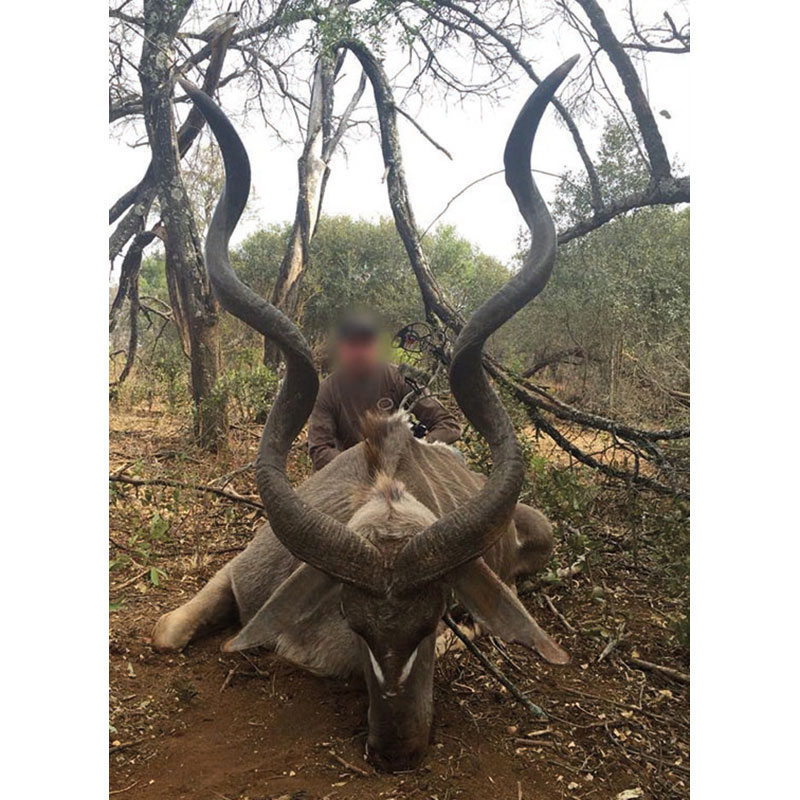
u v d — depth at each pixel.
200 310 8.28
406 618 2.60
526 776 2.92
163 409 10.65
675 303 10.13
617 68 7.16
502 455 2.82
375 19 7.89
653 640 4.18
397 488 3.09
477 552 2.62
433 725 3.15
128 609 4.19
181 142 10.83
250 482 6.77
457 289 11.70
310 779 2.80
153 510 5.60
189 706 3.30
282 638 3.30
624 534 5.59
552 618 4.44
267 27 8.90
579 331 10.81
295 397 2.92
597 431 7.09
